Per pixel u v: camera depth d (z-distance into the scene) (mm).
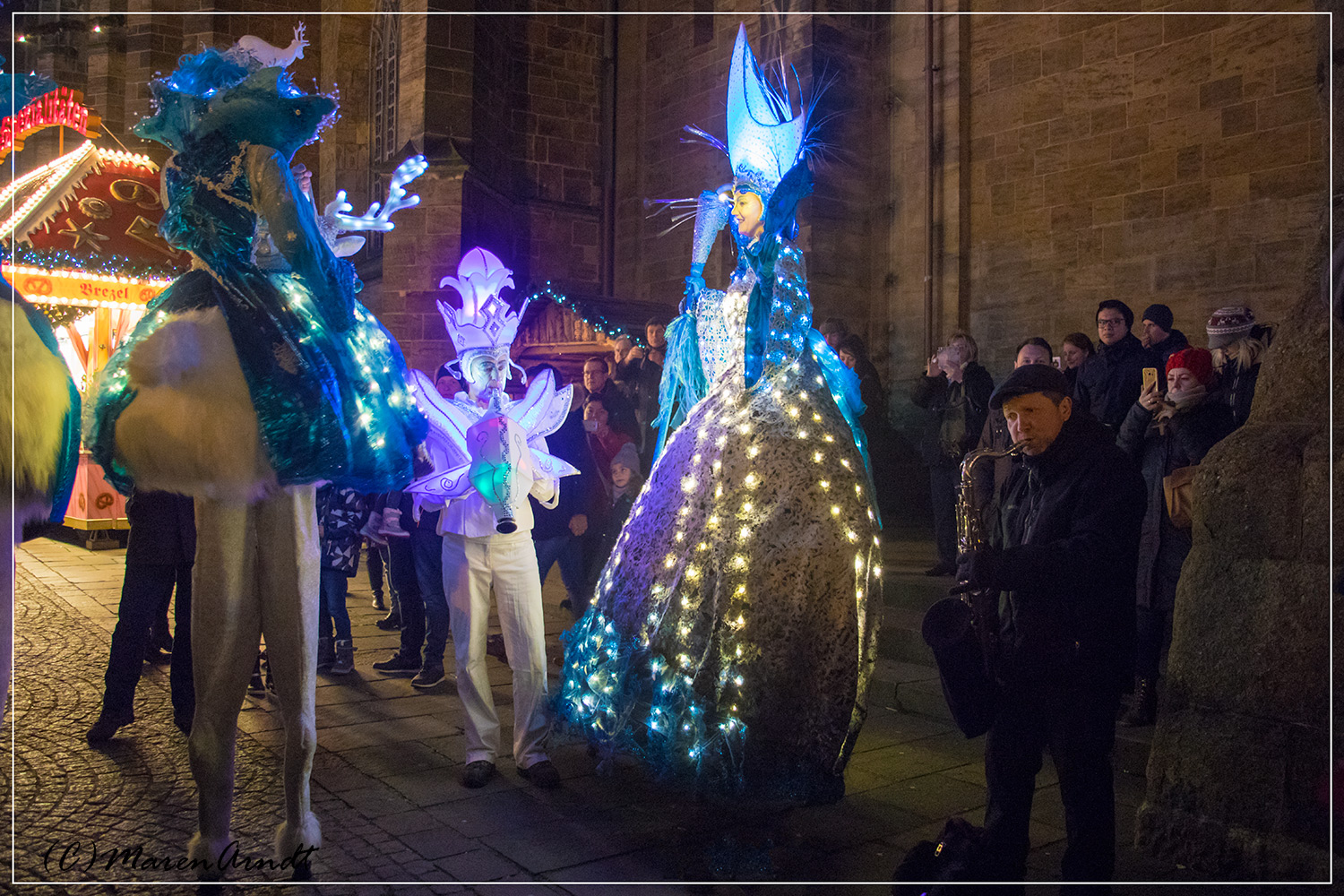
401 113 13836
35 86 3574
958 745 4395
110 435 2670
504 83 15055
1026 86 11000
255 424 2691
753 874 3000
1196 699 3191
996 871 2730
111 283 11492
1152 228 9820
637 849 3213
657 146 15578
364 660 6020
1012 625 2814
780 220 3500
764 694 3059
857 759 4203
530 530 3943
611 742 3357
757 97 3711
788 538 3162
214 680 2867
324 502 5648
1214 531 3182
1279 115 8898
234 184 2797
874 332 12492
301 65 18328
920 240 12023
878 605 3295
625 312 13164
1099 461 2734
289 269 2947
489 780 3854
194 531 4375
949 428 6590
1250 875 2973
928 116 11828
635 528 3553
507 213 15164
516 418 4070
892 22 12414
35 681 5238
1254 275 9031
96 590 8156
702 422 3541
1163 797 3236
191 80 2885
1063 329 10609
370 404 3004
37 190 3646
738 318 3662
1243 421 4711
